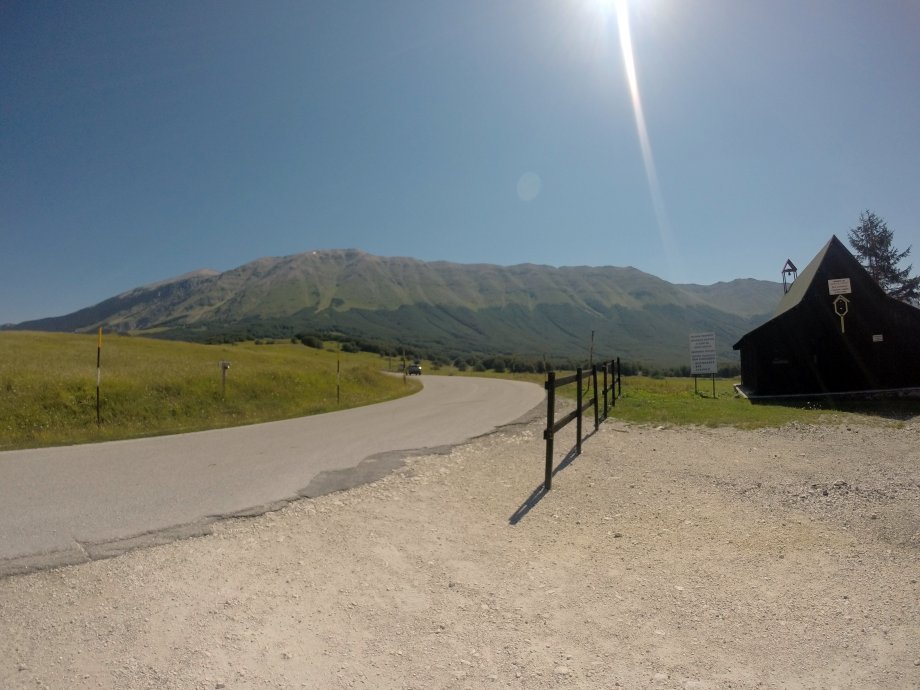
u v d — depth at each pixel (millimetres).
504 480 8469
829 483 7949
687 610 4438
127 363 25328
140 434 13117
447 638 3992
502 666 3658
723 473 8719
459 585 4859
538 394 25391
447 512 6863
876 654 3803
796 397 21422
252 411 18984
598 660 3742
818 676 3572
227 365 19703
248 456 10008
